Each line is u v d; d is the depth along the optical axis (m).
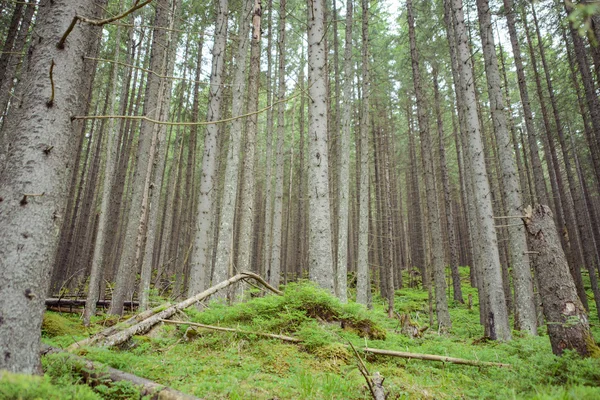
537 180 14.38
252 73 12.91
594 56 9.57
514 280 10.57
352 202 29.56
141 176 11.40
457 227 34.12
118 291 10.54
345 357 5.29
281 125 16.39
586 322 5.29
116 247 24.83
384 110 24.62
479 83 19.50
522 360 5.87
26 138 3.25
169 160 29.98
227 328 5.86
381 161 24.84
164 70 12.57
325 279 7.83
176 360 4.82
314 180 8.48
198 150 29.09
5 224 3.04
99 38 9.26
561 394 3.58
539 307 14.30
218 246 10.11
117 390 3.38
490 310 9.67
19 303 2.93
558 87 20.31
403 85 20.67
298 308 6.67
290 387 4.05
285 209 33.25
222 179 25.19
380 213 23.98
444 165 20.11
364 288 12.84
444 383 4.82
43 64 3.43
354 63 20.78
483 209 10.22
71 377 3.42
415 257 31.28
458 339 9.88
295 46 22.73
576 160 24.59
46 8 3.59
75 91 3.59
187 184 19.27
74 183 17.73
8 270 2.93
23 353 2.90
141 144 11.55
